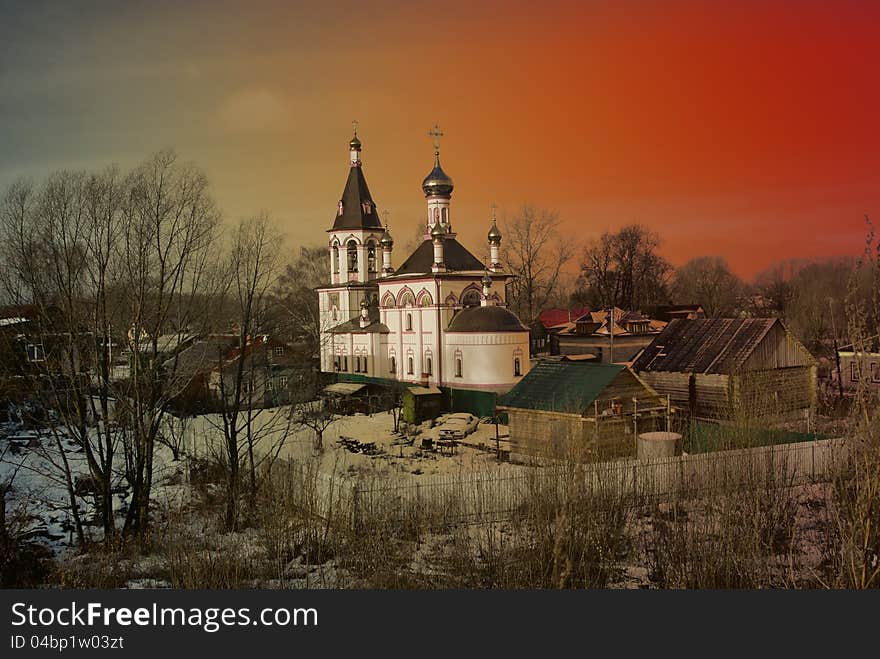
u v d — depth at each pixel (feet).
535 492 93.35
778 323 161.68
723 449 114.42
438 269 232.94
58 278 116.67
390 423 197.26
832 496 82.43
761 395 148.66
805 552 88.07
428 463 146.51
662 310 422.82
